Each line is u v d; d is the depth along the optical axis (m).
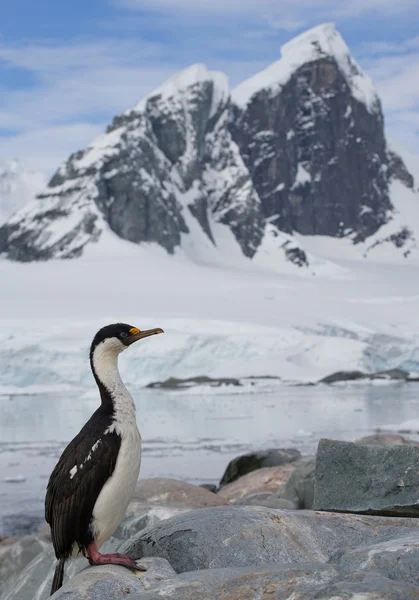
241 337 106.38
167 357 104.00
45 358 99.50
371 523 6.11
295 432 43.84
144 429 47.22
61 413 63.12
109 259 186.00
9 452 38.22
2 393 92.38
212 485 19.22
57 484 5.35
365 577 4.21
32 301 139.12
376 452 7.05
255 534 5.71
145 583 4.97
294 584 4.38
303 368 103.38
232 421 51.75
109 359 5.67
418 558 4.69
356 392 82.25
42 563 8.73
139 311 129.00
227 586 4.45
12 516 21.22
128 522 9.06
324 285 182.62
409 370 121.00
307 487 12.92
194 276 177.00
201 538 5.74
